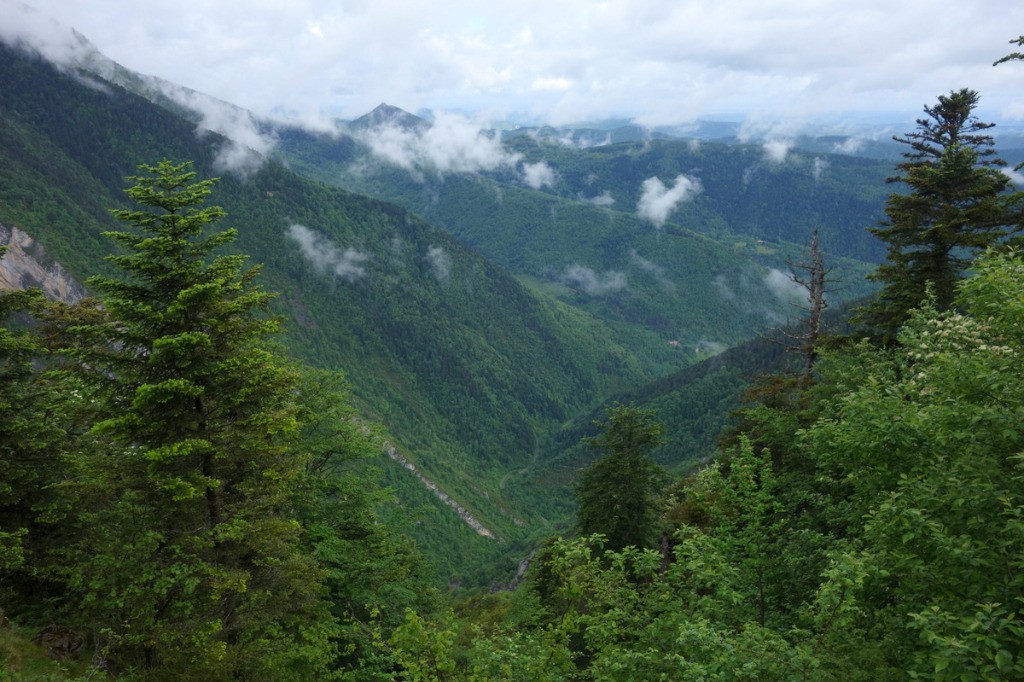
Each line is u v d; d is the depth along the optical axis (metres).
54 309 16.91
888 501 7.85
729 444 27.14
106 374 13.79
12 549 12.78
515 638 10.12
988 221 21.11
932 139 25.44
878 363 18.53
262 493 15.39
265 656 15.03
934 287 21.41
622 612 9.97
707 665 7.35
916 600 7.42
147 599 12.80
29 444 14.48
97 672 12.41
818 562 10.53
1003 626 5.70
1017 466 7.30
